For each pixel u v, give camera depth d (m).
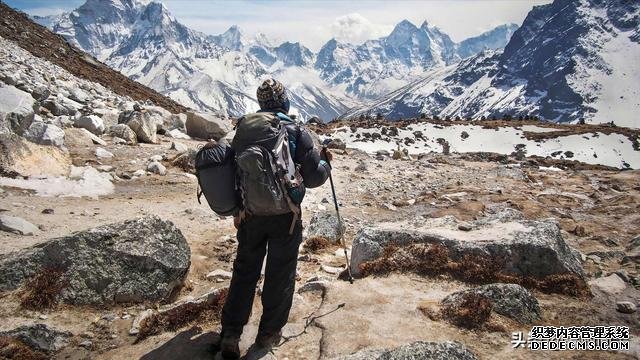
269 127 4.81
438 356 4.54
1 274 6.29
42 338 5.57
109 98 28.86
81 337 5.79
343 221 11.03
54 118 17.69
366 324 5.61
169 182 13.59
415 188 16.17
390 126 77.06
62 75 29.67
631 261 8.17
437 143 76.56
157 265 6.70
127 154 15.98
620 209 12.77
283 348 5.29
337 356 5.01
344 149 26.02
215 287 7.29
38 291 6.20
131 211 10.62
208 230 9.97
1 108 14.03
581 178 19.66
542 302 6.22
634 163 85.31
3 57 25.66
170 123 22.91
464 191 15.42
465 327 5.58
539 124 97.38
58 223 9.26
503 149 80.00
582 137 91.31
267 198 4.71
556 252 6.67
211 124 23.12
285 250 5.08
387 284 6.65
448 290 6.48
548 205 13.48
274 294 5.14
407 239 7.33
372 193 15.05
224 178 4.87
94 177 12.66
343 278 7.20
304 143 5.01
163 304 6.67
